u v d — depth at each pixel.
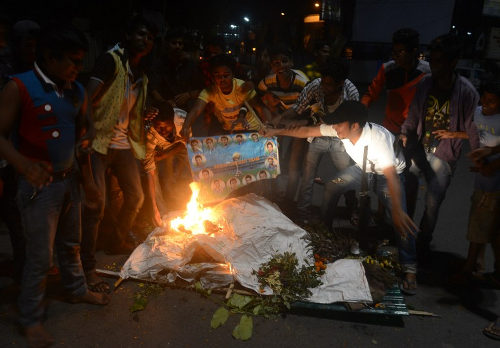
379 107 12.83
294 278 3.14
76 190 2.67
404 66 3.96
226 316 2.96
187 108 5.13
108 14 10.62
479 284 3.58
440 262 3.95
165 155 4.14
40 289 2.56
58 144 2.38
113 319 2.94
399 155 3.42
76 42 2.18
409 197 3.93
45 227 2.44
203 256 3.42
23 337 2.71
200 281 3.29
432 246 4.27
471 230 3.41
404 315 2.97
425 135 3.70
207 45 5.13
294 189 4.73
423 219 3.85
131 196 3.52
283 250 3.47
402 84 4.12
